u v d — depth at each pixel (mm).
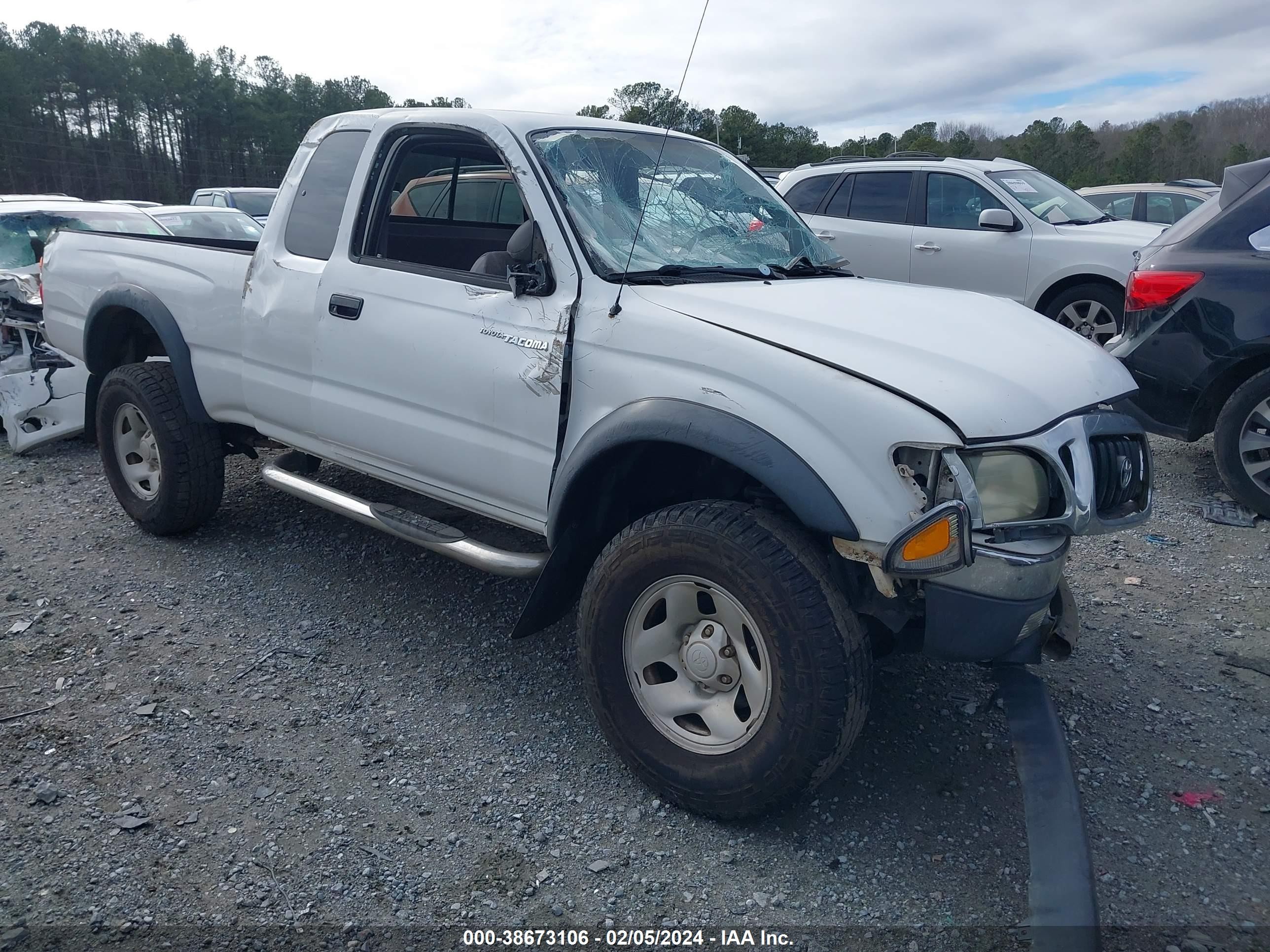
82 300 5031
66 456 6539
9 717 3312
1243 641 3885
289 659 3738
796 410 2555
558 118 3578
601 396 2943
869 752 3148
